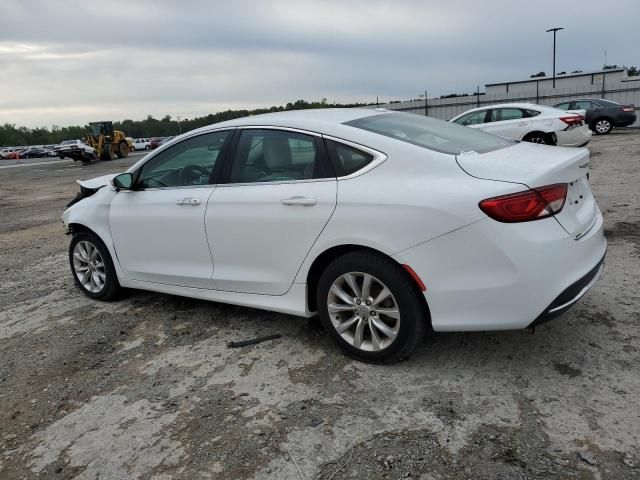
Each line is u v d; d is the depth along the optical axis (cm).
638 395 269
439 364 318
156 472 246
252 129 364
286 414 281
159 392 315
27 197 1560
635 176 906
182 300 469
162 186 414
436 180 286
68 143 3347
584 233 297
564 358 311
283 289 346
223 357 352
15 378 349
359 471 234
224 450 257
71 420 295
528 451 236
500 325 276
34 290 539
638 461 224
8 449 274
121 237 439
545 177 275
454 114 3266
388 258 297
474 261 272
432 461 236
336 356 339
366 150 311
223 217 362
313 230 319
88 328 423
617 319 352
